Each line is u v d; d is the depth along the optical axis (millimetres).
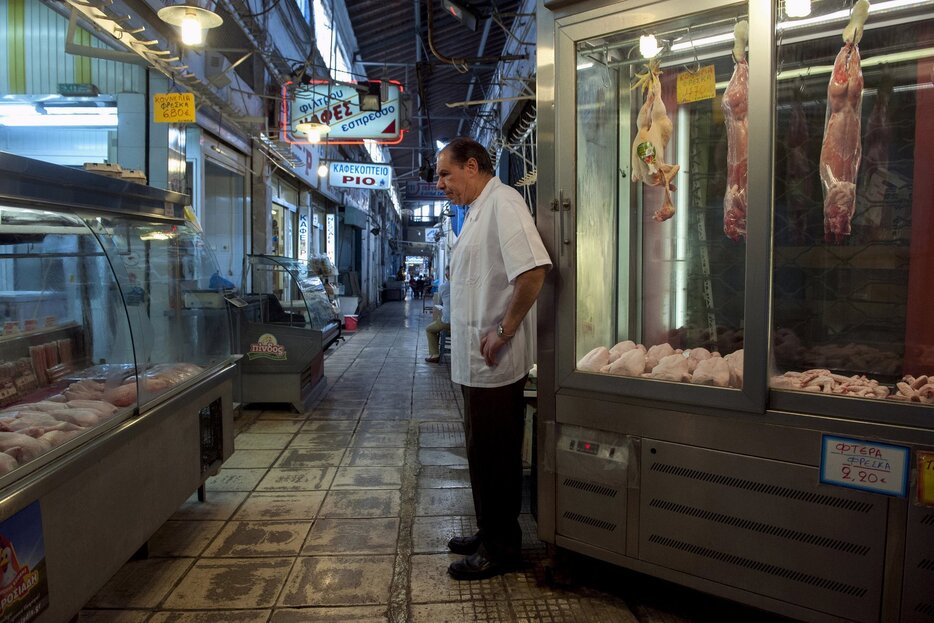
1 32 4867
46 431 2008
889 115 2277
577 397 2404
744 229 2297
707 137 2760
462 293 2500
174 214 3254
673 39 2469
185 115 4551
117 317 2465
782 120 2480
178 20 3412
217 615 2266
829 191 2188
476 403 2467
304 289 6012
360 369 7676
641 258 2916
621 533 2320
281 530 2994
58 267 2488
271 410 5469
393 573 2580
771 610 2018
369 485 3615
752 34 1950
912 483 1774
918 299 2232
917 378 2117
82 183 2307
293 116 7625
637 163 2555
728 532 2082
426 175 12016
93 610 2291
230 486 3590
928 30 2180
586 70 2619
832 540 1904
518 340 2475
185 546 2820
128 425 2283
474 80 10617
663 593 2424
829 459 1888
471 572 2512
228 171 7605
